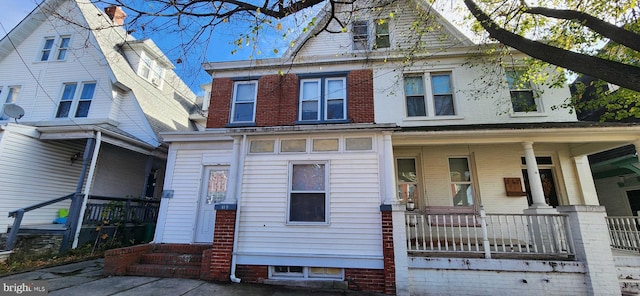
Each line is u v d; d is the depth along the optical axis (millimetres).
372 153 6508
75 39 12367
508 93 8719
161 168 13523
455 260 5828
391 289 5688
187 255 7121
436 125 8531
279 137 6926
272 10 5230
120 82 11602
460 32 9336
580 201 8180
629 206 9773
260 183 6688
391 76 9195
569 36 7492
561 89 8711
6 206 8914
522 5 6523
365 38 10039
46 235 8484
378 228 6086
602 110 10250
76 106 11625
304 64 9281
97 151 9242
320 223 6273
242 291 5551
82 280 6016
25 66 12375
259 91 9219
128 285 5707
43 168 10008
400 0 9984
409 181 8812
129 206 10148
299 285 6066
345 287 5922
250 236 6418
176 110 15320
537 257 5922
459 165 8789
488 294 5637
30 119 11539
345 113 8773
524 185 8508
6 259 7512
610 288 5293
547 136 7207
